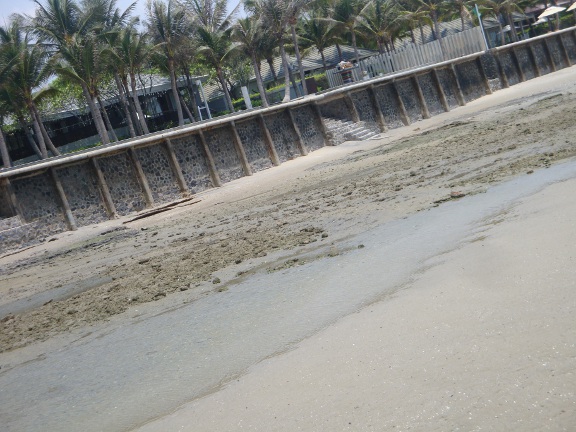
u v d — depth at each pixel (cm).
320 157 3738
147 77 6319
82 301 1327
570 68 6500
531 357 479
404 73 4653
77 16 4922
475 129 2953
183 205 2986
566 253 688
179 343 845
